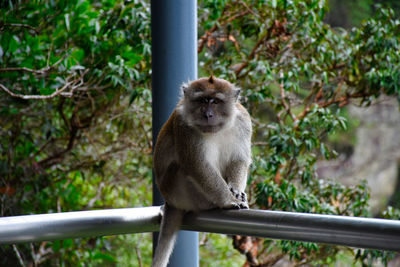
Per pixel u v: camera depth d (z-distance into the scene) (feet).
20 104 26.02
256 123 26.73
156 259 13.57
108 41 24.50
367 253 23.63
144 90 23.25
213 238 33.94
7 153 27.14
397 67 23.79
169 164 16.22
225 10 26.25
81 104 28.14
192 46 14.79
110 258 30.04
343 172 54.49
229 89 15.92
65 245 27.91
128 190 32.94
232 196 14.94
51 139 28.30
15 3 22.81
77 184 31.45
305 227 8.83
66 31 24.75
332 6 52.85
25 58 23.39
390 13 25.05
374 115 56.54
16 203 27.76
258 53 25.85
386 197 55.06
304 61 25.12
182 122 15.66
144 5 23.84
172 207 14.40
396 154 56.49
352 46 25.40
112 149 29.09
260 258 30.25
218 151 16.67
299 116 26.58
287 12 23.90
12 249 27.81
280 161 23.41
